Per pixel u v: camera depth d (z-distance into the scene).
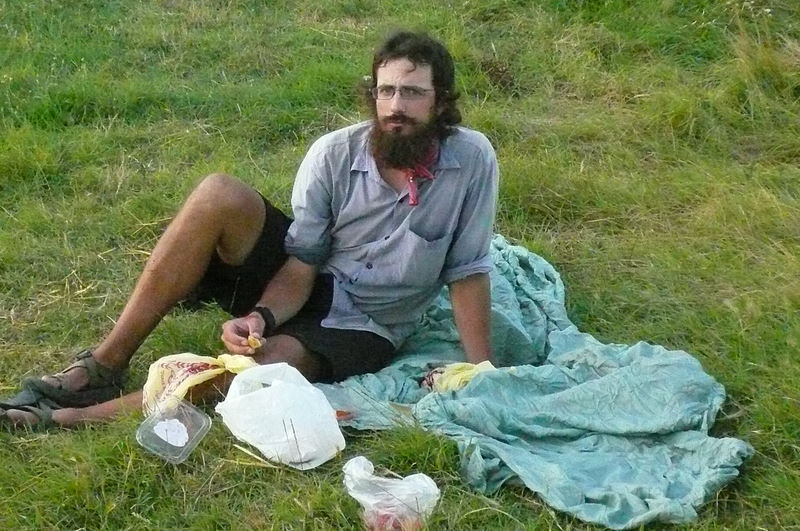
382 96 3.64
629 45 6.83
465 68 6.60
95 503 3.25
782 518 3.20
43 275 4.73
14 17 7.22
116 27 7.15
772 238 4.90
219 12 7.40
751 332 4.13
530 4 7.28
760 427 3.54
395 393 3.74
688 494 3.22
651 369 3.60
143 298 3.75
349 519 3.17
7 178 5.46
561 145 5.87
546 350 4.18
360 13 7.44
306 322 3.90
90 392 3.75
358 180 3.81
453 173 3.79
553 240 5.07
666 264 4.73
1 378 4.05
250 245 3.86
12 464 3.42
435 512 3.18
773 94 6.19
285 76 6.63
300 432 3.35
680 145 5.86
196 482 3.33
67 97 6.21
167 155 5.78
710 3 7.04
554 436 3.48
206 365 3.62
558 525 3.14
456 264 3.91
